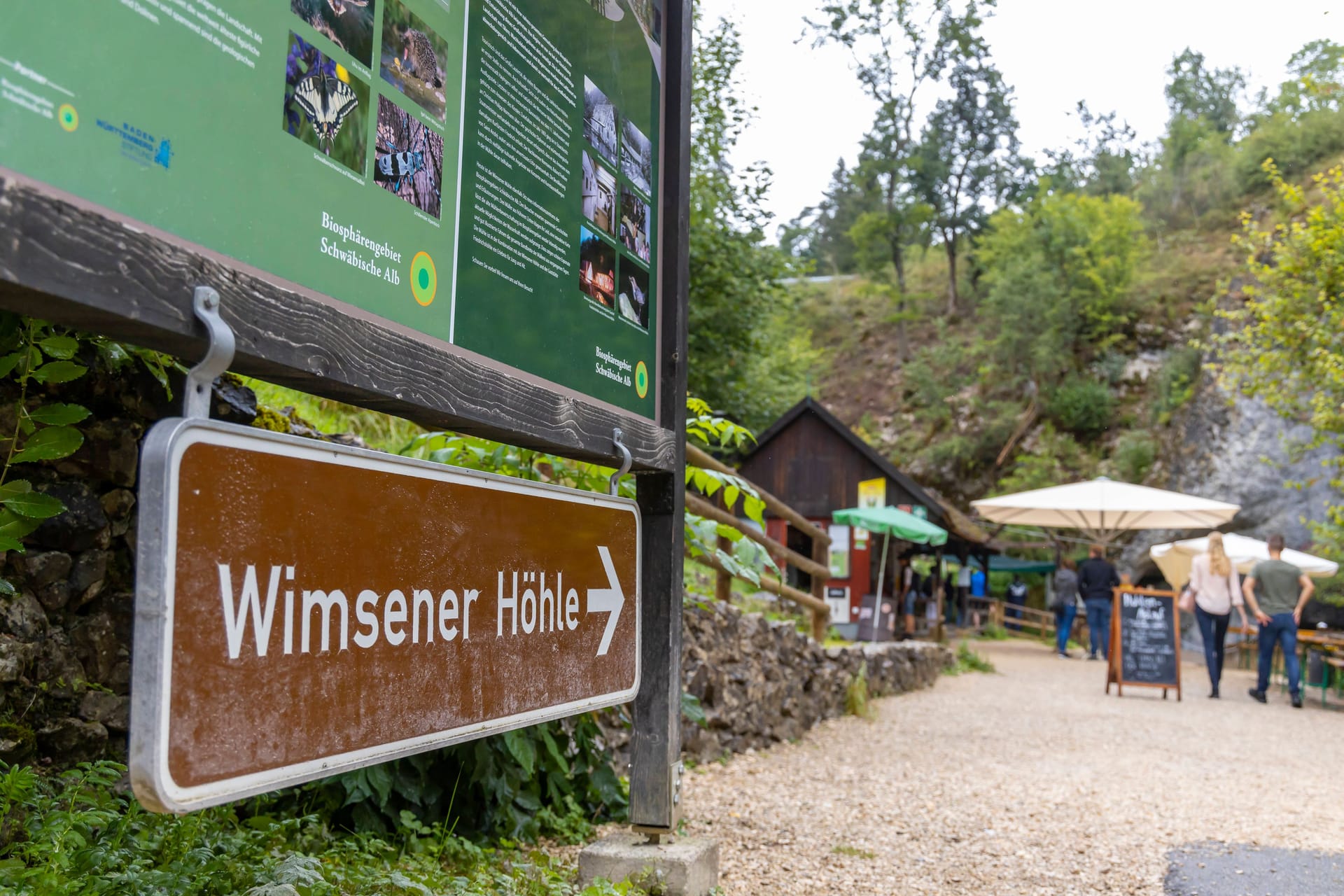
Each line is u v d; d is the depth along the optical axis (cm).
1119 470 3944
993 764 651
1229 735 868
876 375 5491
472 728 201
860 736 740
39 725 248
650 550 311
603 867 302
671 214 317
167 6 139
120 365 269
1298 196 1457
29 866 207
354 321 172
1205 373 3247
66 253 122
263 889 204
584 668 248
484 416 210
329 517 163
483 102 218
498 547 213
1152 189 6519
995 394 4712
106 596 272
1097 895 374
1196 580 1254
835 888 364
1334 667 1263
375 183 182
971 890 371
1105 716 950
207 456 139
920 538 1583
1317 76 4409
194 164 143
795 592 819
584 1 269
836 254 7625
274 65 158
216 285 144
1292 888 390
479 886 281
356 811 321
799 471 2144
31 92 121
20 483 200
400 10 190
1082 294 4766
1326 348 1423
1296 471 2623
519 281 230
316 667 159
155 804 130
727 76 1747
